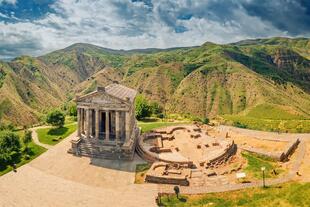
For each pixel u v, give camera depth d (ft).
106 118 294.25
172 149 304.09
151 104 518.37
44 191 224.94
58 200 211.41
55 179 245.86
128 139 292.81
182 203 204.03
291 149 313.12
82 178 247.91
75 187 232.12
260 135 375.25
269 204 184.34
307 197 182.09
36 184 236.22
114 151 285.23
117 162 277.85
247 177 245.24
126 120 291.58
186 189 223.51
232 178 244.22
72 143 293.64
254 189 218.38
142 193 219.61
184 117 527.40
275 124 521.65
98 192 223.92
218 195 213.05
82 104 296.51
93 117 318.86
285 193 197.47
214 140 335.47
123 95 311.47
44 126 422.82
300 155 298.56
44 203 207.41
